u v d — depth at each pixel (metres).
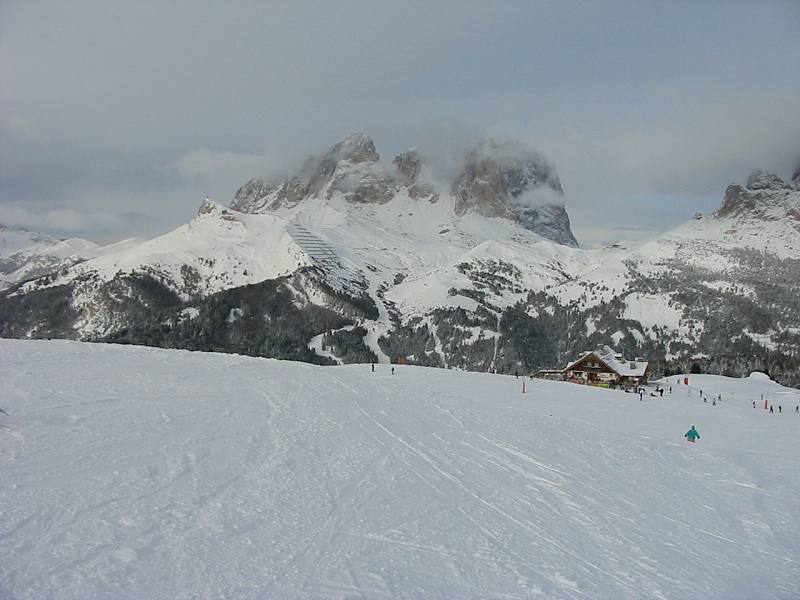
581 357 96.94
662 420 44.97
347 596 13.61
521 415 38.19
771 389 84.25
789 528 21.92
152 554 14.45
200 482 19.38
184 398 31.06
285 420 28.81
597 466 27.58
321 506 18.88
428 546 16.92
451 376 59.56
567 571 16.34
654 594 15.55
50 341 49.03
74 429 23.22
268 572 14.33
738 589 16.45
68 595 12.40
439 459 25.69
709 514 22.78
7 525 14.93
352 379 45.53
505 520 19.70
